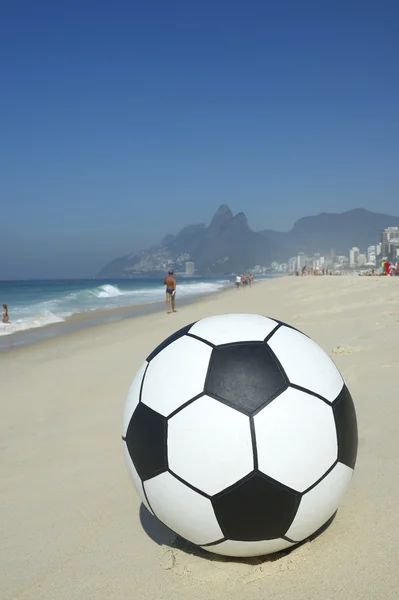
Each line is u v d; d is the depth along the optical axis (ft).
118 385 20.10
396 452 10.93
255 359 7.22
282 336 7.75
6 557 8.16
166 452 7.06
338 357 20.47
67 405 17.76
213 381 7.06
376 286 72.54
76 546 8.34
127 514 9.32
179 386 7.21
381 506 8.79
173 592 6.91
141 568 7.54
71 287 211.61
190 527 7.13
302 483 6.86
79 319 60.59
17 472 11.82
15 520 9.43
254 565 7.41
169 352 7.83
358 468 10.33
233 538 7.02
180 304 83.15
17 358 31.91
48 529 8.99
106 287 139.95
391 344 22.04
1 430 15.31
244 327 7.80
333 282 99.55
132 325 49.08
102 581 7.29
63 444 13.50
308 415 7.00
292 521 6.98
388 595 6.52
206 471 6.79
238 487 6.74
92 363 26.32
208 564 7.47
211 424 6.82
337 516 8.59
